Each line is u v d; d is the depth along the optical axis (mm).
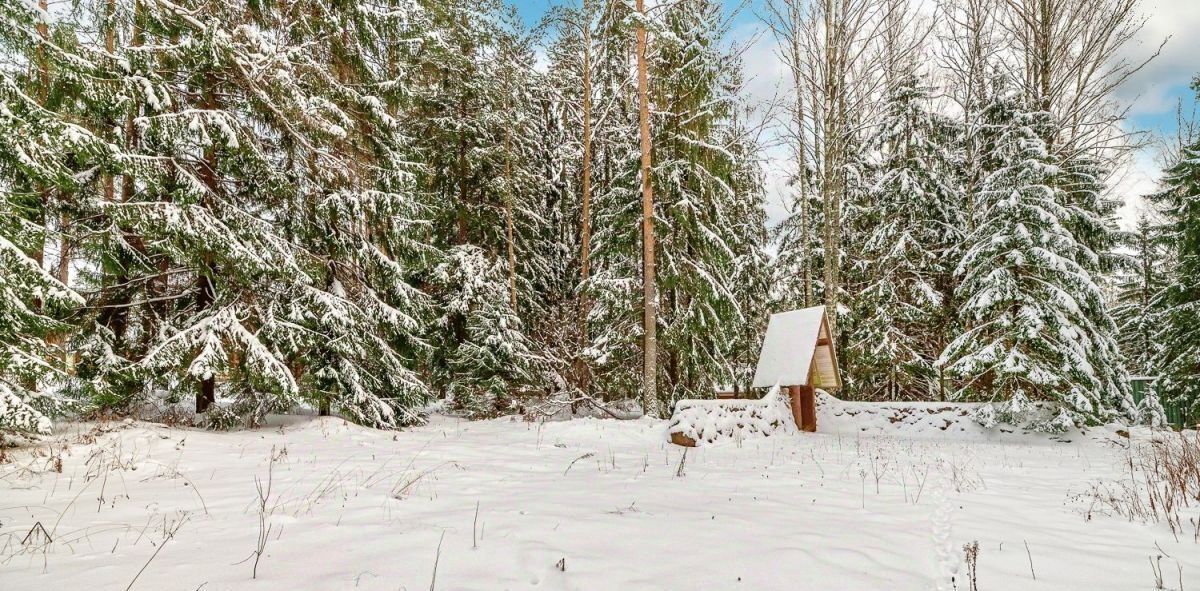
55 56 8664
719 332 16484
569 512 5184
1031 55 18188
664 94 15969
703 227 15602
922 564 3957
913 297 18812
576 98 20781
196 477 6957
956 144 21062
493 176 19625
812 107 18734
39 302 9734
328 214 12875
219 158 11828
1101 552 4309
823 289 21297
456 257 18094
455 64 17812
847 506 5906
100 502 5465
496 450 10094
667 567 3723
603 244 16781
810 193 21266
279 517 4883
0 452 7500
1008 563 4012
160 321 11594
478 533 4359
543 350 19703
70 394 9625
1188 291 16766
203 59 10766
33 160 8172
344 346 12781
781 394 14547
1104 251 17219
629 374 17203
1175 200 18312
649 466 8758
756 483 7312
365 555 3826
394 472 7406
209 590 3174
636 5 14633
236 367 11359
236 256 10875
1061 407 12648
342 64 13445
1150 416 18984
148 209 10227
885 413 14766
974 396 16953
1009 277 13539
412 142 18734
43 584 3260
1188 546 4469
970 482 7406
